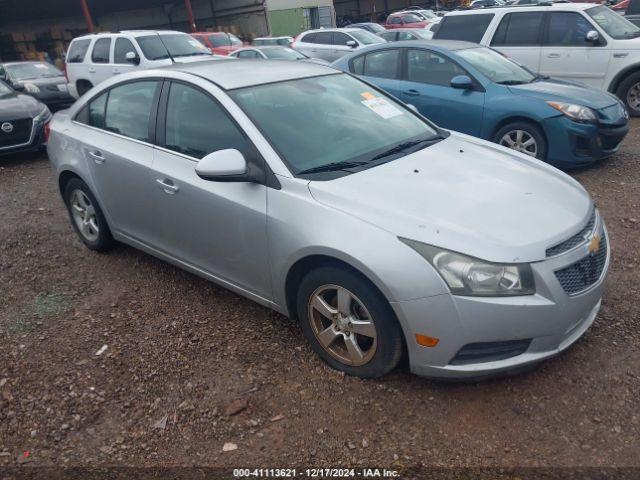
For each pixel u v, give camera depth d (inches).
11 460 105.2
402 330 109.6
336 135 139.6
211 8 1232.8
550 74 371.2
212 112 139.2
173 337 140.3
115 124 167.5
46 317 153.3
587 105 241.8
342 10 1579.7
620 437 102.0
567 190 129.3
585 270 111.7
